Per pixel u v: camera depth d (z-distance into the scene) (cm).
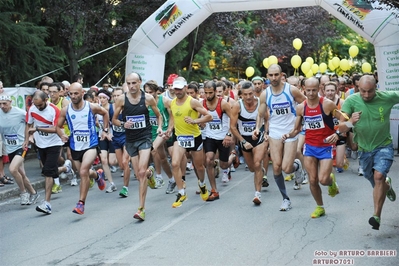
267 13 3278
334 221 711
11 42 1507
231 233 671
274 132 780
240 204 852
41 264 588
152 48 1479
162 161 968
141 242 652
